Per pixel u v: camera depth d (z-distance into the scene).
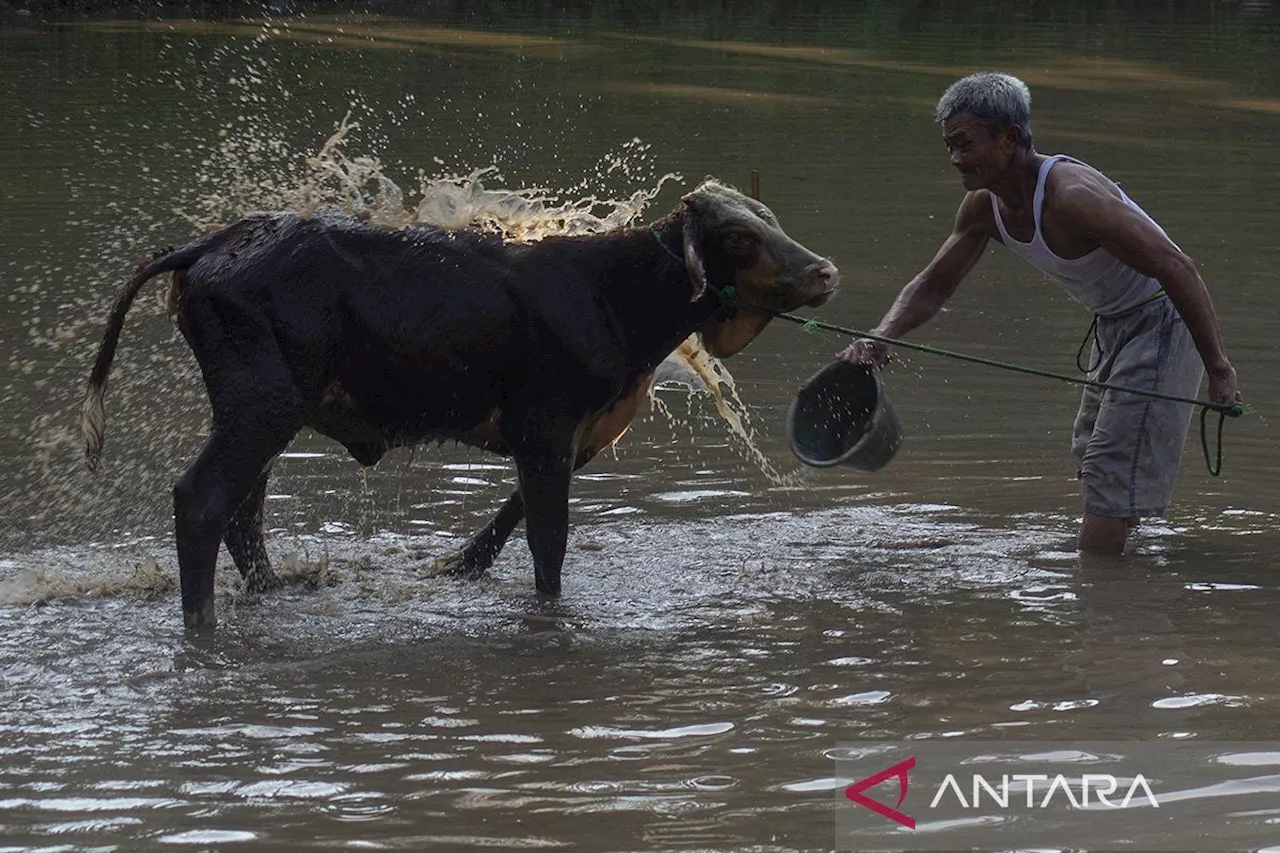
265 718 8.27
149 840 6.91
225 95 29.83
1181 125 28.25
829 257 18.61
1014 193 10.59
